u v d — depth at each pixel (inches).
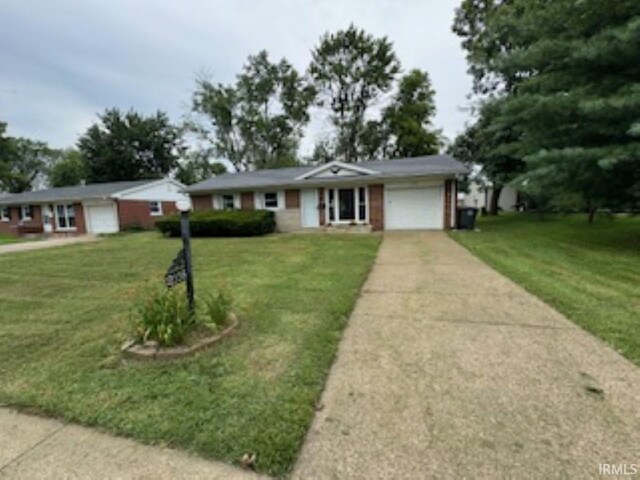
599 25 312.3
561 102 303.7
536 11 366.6
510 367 109.3
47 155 1761.8
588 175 309.9
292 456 74.6
